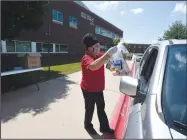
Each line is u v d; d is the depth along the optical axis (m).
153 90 1.89
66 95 5.95
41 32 14.68
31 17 6.80
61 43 18.34
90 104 3.26
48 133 3.31
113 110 4.73
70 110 4.61
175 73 1.96
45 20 15.10
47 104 5.00
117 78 9.34
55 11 16.86
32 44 14.04
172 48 2.24
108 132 3.40
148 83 2.12
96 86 3.13
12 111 4.40
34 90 6.44
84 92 3.22
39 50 14.91
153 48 3.11
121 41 3.62
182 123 1.58
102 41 34.47
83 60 3.06
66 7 18.95
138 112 1.89
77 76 9.57
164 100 1.76
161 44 2.51
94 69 2.78
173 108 1.69
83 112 4.50
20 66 6.37
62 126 3.64
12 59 6.63
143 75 2.86
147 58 3.36
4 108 4.59
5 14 6.10
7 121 3.82
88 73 3.07
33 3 6.62
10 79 6.47
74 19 21.31
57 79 8.57
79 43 23.17
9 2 5.79
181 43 2.31
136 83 1.97
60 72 10.73
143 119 1.69
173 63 2.06
